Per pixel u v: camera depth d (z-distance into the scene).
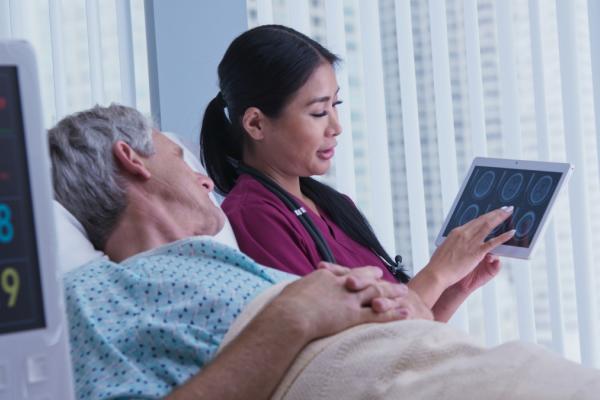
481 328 3.42
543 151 3.32
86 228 1.87
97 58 3.42
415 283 2.24
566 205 3.33
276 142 2.43
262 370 1.42
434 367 1.40
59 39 3.45
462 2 3.41
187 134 3.34
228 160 2.56
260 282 1.67
